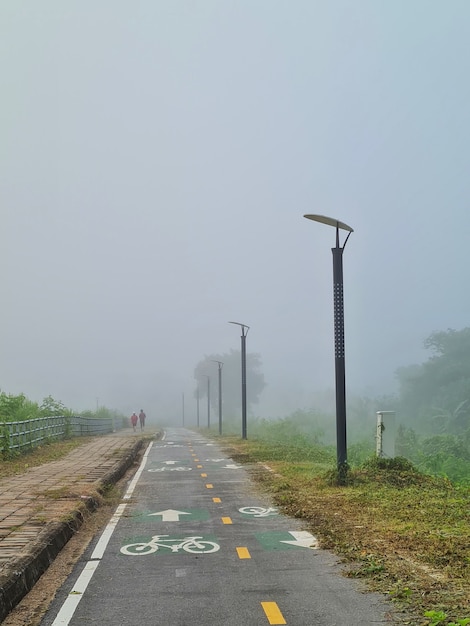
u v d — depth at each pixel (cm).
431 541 958
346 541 983
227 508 1345
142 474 2048
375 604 686
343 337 1662
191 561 890
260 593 735
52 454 2503
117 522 1203
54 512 1169
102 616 665
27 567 780
